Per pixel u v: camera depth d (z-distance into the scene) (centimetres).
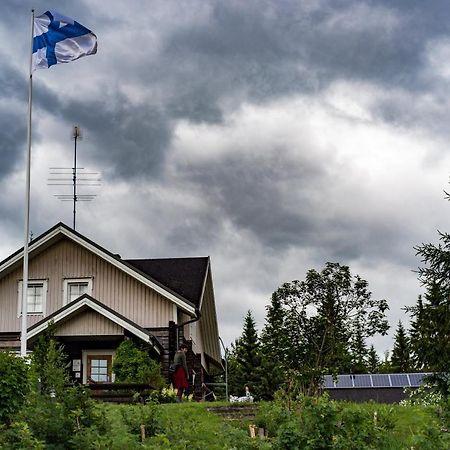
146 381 3022
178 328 3556
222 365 4759
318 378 2036
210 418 1959
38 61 2712
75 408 1386
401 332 8538
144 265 4112
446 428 1328
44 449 1277
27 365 1670
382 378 4231
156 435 1515
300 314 6762
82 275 3659
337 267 6769
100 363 3334
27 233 2605
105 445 1304
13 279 3688
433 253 3406
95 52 2736
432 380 2772
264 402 2141
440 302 3372
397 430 1678
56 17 2720
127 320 3241
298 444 1312
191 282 3897
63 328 3278
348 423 1354
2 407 1587
